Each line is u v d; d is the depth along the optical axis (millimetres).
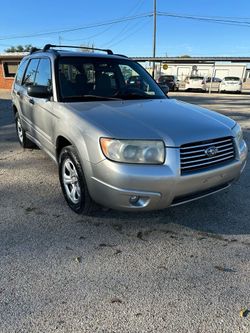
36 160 5488
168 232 3232
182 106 3781
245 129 8680
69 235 3145
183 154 2805
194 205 3809
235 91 25781
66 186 3615
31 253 2844
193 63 35844
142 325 2092
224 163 3107
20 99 5551
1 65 27938
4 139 7172
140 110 3389
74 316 2156
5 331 2029
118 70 4445
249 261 2785
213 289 2436
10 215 3533
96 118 3090
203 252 2906
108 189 2811
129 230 3254
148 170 2707
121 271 2629
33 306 2234
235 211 3691
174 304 2277
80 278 2531
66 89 3881
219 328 2078
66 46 4938
